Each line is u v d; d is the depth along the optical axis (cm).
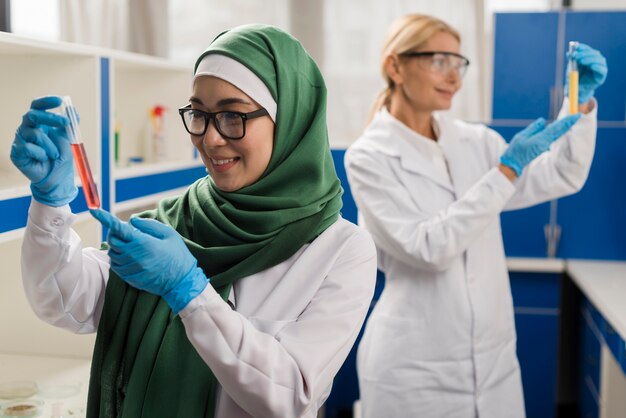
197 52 386
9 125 214
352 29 379
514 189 215
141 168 254
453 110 372
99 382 126
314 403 122
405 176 230
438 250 211
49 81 215
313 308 123
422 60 229
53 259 118
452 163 236
